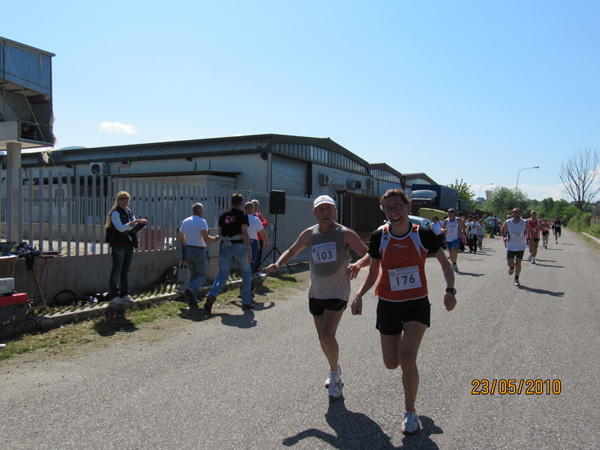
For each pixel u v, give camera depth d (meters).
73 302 7.20
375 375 4.62
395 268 3.55
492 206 73.44
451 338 6.02
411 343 3.39
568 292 9.71
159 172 21.14
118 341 5.73
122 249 7.13
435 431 3.46
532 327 6.65
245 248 7.65
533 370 4.83
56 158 25.67
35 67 15.47
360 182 28.80
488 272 13.18
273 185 20.88
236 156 20.84
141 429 3.43
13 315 5.75
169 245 9.62
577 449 3.21
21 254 6.36
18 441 3.23
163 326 6.51
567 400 4.07
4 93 14.65
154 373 4.64
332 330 3.94
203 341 5.81
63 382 4.36
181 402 3.93
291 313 7.49
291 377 4.55
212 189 10.98
